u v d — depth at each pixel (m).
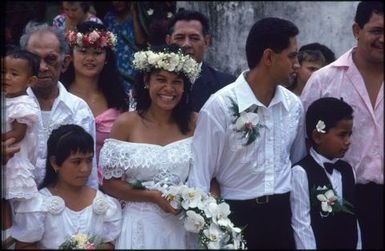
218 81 6.06
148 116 5.23
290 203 5.18
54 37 5.51
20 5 7.73
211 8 7.99
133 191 5.08
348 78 5.26
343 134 5.14
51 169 5.19
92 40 6.12
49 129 5.52
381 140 5.18
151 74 5.15
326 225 5.13
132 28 7.98
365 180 5.24
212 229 4.97
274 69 5.04
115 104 6.25
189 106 5.32
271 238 5.11
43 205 5.07
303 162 5.25
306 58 6.46
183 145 5.16
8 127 5.00
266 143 5.10
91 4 8.34
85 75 6.20
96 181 5.59
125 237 5.12
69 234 5.08
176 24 6.10
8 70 5.02
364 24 5.03
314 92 5.41
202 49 6.11
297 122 5.24
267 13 7.83
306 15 7.70
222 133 5.09
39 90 5.52
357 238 5.18
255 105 5.08
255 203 5.12
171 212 5.02
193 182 5.12
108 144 5.16
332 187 5.16
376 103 5.18
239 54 7.91
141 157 5.07
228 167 5.18
